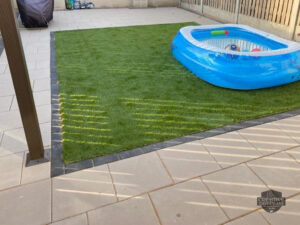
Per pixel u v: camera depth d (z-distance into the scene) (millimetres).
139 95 4148
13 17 2152
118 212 2240
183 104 3896
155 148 2984
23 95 2461
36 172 2656
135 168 2709
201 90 4328
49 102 3936
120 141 3086
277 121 3496
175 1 12164
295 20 6578
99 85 4473
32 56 5852
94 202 2334
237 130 3307
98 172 2658
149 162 2787
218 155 2891
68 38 7160
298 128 3350
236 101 3996
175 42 5676
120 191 2445
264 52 4355
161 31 7859
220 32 6609
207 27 6465
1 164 2758
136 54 5938
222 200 2357
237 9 8414
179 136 3186
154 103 3916
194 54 4793
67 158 2824
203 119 3525
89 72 4996
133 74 4914
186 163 2777
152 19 9547
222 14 9234
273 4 7137
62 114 3621
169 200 2355
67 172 2654
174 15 10328
